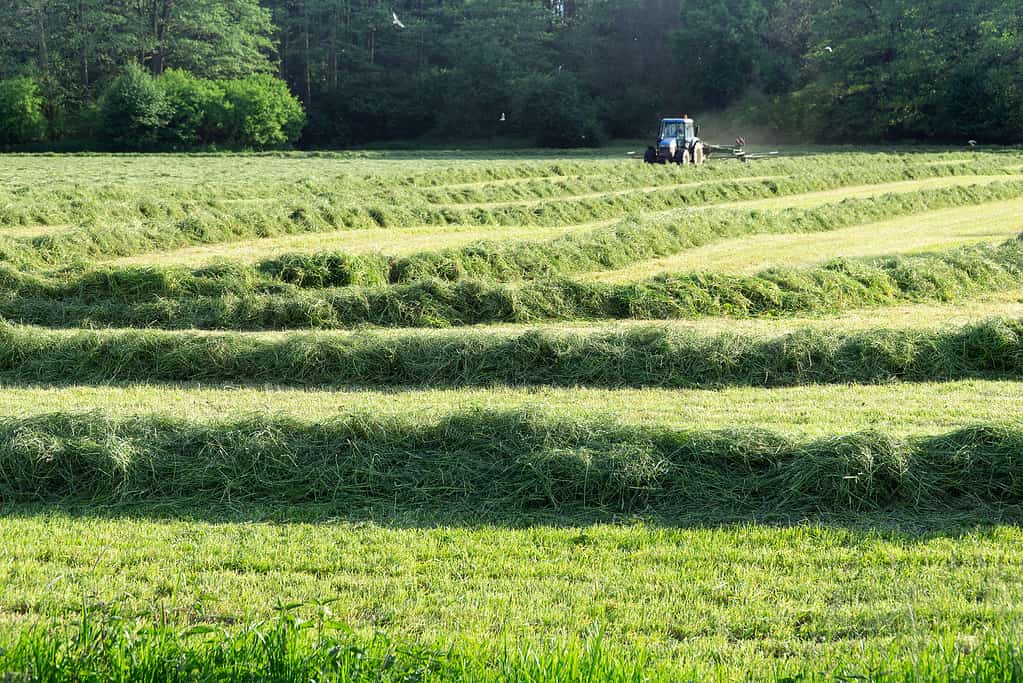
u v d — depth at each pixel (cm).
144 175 4850
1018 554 736
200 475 891
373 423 946
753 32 9350
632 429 929
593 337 1391
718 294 1770
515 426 932
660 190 3544
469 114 9738
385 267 1984
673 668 536
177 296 1783
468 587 682
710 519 826
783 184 3975
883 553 742
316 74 10431
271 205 2809
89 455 896
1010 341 1372
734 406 1173
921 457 883
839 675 511
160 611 636
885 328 1445
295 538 780
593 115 9300
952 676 504
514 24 10138
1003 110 7562
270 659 497
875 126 8156
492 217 2947
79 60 9312
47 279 1800
